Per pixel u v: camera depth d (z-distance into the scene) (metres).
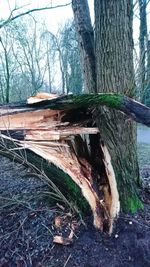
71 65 9.61
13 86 9.31
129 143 2.78
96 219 2.53
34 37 9.66
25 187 3.53
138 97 3.01
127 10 2.61
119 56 2.60
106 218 2.52
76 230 2.59
